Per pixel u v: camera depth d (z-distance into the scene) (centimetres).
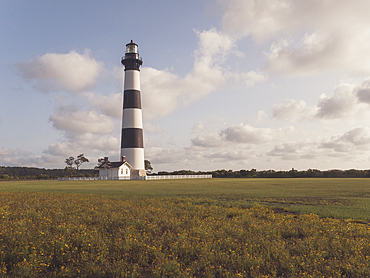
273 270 805
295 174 10619
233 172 12100
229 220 1451
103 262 848
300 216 1581
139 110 8969
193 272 795
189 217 1548
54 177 11362
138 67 9050
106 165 9200
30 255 859
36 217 1485
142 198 2572
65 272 780
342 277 757
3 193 3022
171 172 12538
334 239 1049
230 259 877
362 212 1753
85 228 1199
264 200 2456
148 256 912
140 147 8925
